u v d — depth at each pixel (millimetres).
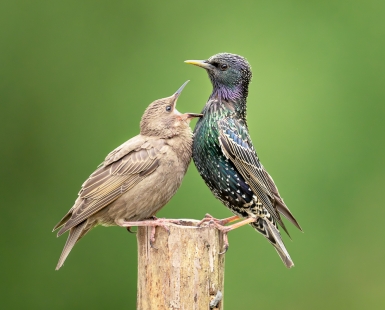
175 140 10523
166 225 8766
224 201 10984
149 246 8844
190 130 10820
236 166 10516
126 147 10430
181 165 10531
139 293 8992
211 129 10633
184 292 8695
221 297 8859
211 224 9031
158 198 10383
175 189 10562
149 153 10305
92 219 10336
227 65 10930
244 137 10766
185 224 9461
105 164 10430
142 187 10227
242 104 11094
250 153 10727
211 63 11039
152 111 10664
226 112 10828
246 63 11047
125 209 10289
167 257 8742
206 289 8680
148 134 10625
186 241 8688
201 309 8672
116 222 10398
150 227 8820
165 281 8742
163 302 8750
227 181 10664
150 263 8844
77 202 10391
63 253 10039
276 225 11078
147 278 8852
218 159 10617
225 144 10445
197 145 10734
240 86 11023
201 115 10844
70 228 9953
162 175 10305
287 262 10938
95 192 10203
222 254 9164
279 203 11156
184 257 8688
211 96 11102
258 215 10891
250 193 10719
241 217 11094
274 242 11047
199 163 10789
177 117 10648
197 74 17266
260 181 10742
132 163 10250
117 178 10219
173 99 10781
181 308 8703
